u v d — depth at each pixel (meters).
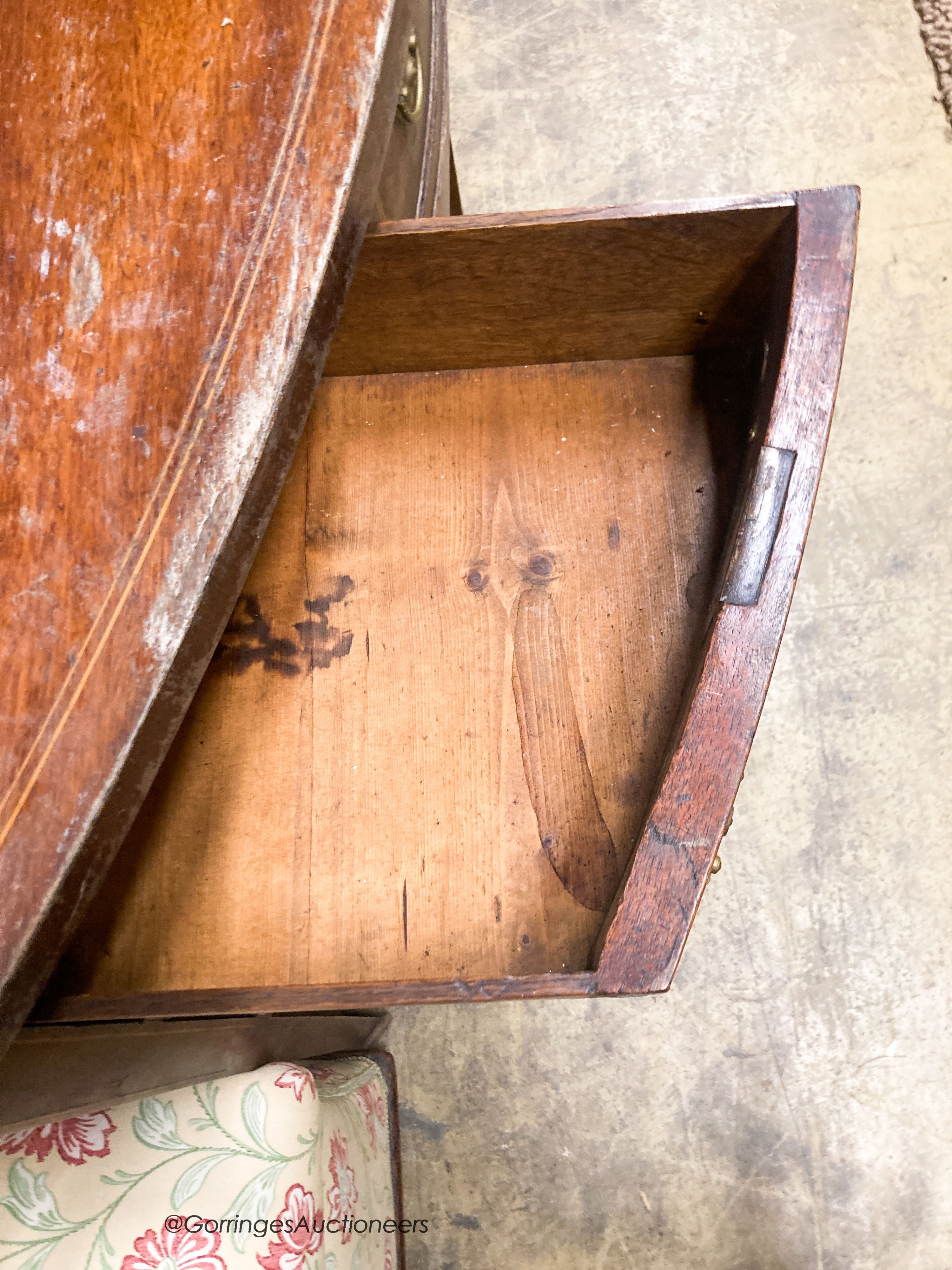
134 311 0.40
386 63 0.40
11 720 0.36
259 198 0.39
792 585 0.37
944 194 0.98
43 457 0.39
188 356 0.39
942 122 1.00
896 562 0.91
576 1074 0.86
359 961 0.49
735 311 0.50
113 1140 0.52
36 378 0.40
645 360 0.56
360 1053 0.82
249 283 0.39
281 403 0.38
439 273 0.47
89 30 0.43
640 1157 0.84
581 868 0.49
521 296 0.49
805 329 0.40
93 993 0.49
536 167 1.05
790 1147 0.83
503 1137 0.86
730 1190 0.83
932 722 0.88
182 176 0.40
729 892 0.88
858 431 0.93
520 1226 0.84
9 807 0.35
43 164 0.42
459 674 0.52
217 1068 0.53
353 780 0.51
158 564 0.37
